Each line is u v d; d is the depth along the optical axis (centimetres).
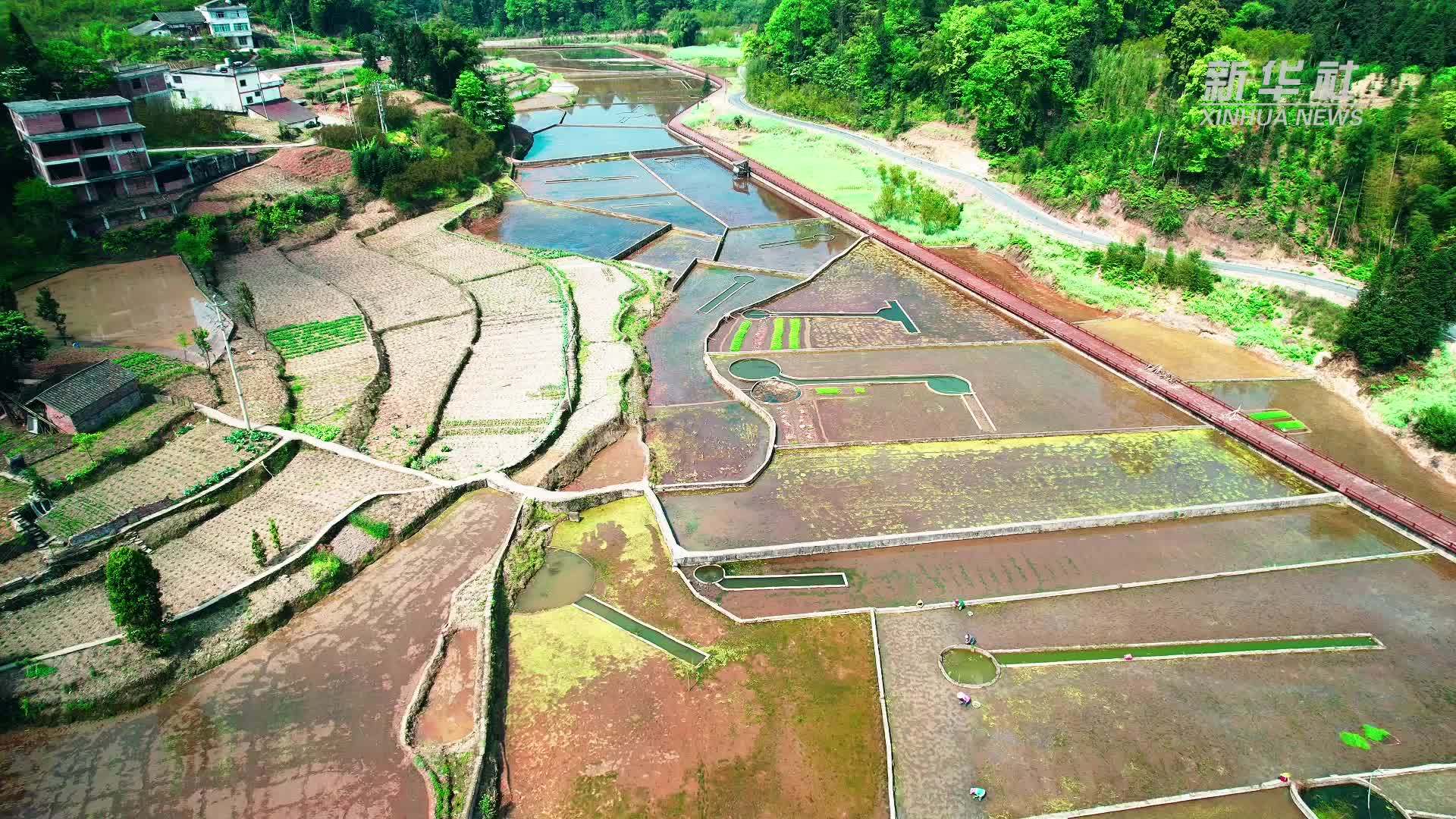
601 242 9556
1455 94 7294
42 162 7762
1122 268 7812
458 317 7331
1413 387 5803
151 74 10412
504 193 11362
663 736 3594
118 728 3591
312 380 6150
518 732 3606
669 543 4678
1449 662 3941
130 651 3838
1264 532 4812
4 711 3584
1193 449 5538
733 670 3912
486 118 12988
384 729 3594
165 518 4644
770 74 15850
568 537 4797
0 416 5419
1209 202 8112
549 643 4066
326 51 16312
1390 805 3291
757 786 3378
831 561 4619
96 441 5188
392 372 6384
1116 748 3534
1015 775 3419
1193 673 3888
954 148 11694
